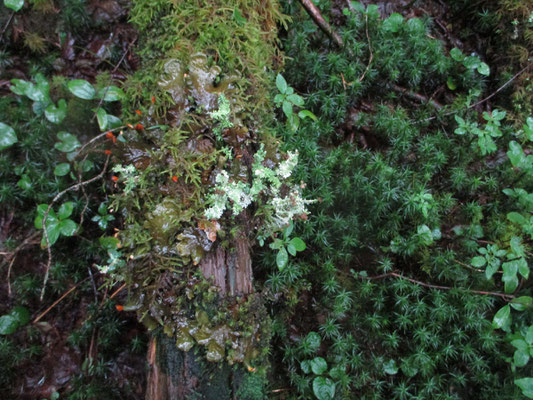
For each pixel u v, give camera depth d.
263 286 0.45
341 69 0.52
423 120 0.54
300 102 0.45
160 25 0.41
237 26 0.40
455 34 0.58
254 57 0.41
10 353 0.46
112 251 0.44
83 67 0.54
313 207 0.48
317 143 0.52
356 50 0.53
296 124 0.46
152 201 0.36
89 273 0.50
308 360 0.44
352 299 0.47
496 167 0.53
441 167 0.52
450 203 0.51
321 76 0.52
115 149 0.38
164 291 0.34
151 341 0.35
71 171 0.49
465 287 0.48
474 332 0.47
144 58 0.43
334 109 0.52
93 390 0.46
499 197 0.53
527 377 0.42
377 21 0.54
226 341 0.33
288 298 0.46
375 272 0.49
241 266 0.36
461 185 0.52
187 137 0.36
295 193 0.39
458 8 0.58
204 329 0.33
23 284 0.48
